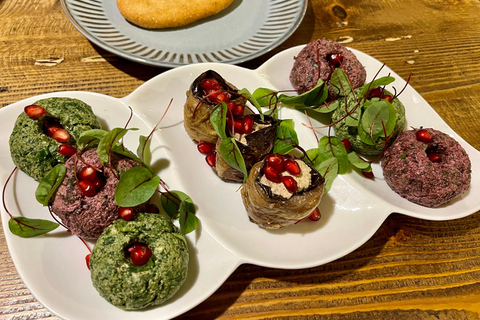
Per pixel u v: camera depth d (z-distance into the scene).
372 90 0.29
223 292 0.24
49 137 0.25
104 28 0.32
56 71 0.31
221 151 0.24
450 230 0.27
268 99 0.29
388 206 0.26
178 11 0.32
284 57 0.32
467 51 0.37
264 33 0.34
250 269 0.25
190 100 0.27
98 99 0.28
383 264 0.26
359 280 0.25
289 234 0.26
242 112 0.27
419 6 0.39
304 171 0.24
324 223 0.26
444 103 0.33
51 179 0.23
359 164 0.27
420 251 0.26
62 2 0.31
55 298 0.22
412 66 0.35
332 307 0.24
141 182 0.23
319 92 0.28
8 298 0.23
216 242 0.24
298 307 0.24
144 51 0.31
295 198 0.23
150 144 0.27
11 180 0.25
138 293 0.21
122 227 0.22
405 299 0.25
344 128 0.28
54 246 0.23
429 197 0.26
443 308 0.25
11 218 0.22
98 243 0.22
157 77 0.29
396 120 0.27
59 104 0.25
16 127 0.25
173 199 0.25
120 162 0.24
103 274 0.21
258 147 0.25
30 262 0.23
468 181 0.26
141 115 0.28
